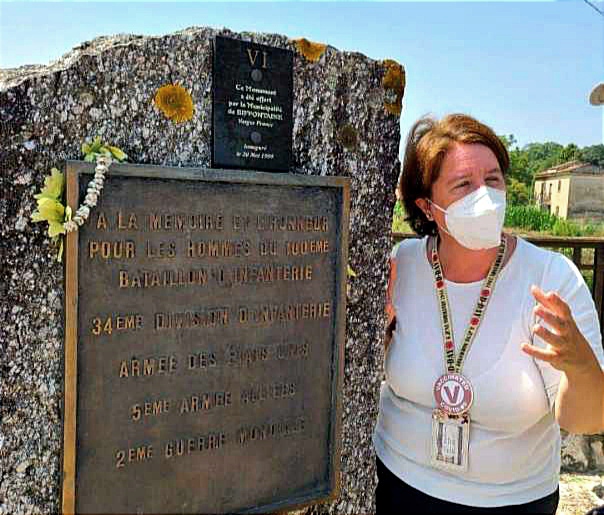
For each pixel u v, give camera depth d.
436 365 2.28
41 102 1.74
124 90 1.87
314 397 2.25
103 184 1.82
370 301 2.41
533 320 2.18
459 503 2.22
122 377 1.88
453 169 2.24
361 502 2.44
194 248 1.98
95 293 1.82
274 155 2.15
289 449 2.21
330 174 2.28
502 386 2.17
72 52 1.92
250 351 2.11
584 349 1.96
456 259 2.32
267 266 2.13
